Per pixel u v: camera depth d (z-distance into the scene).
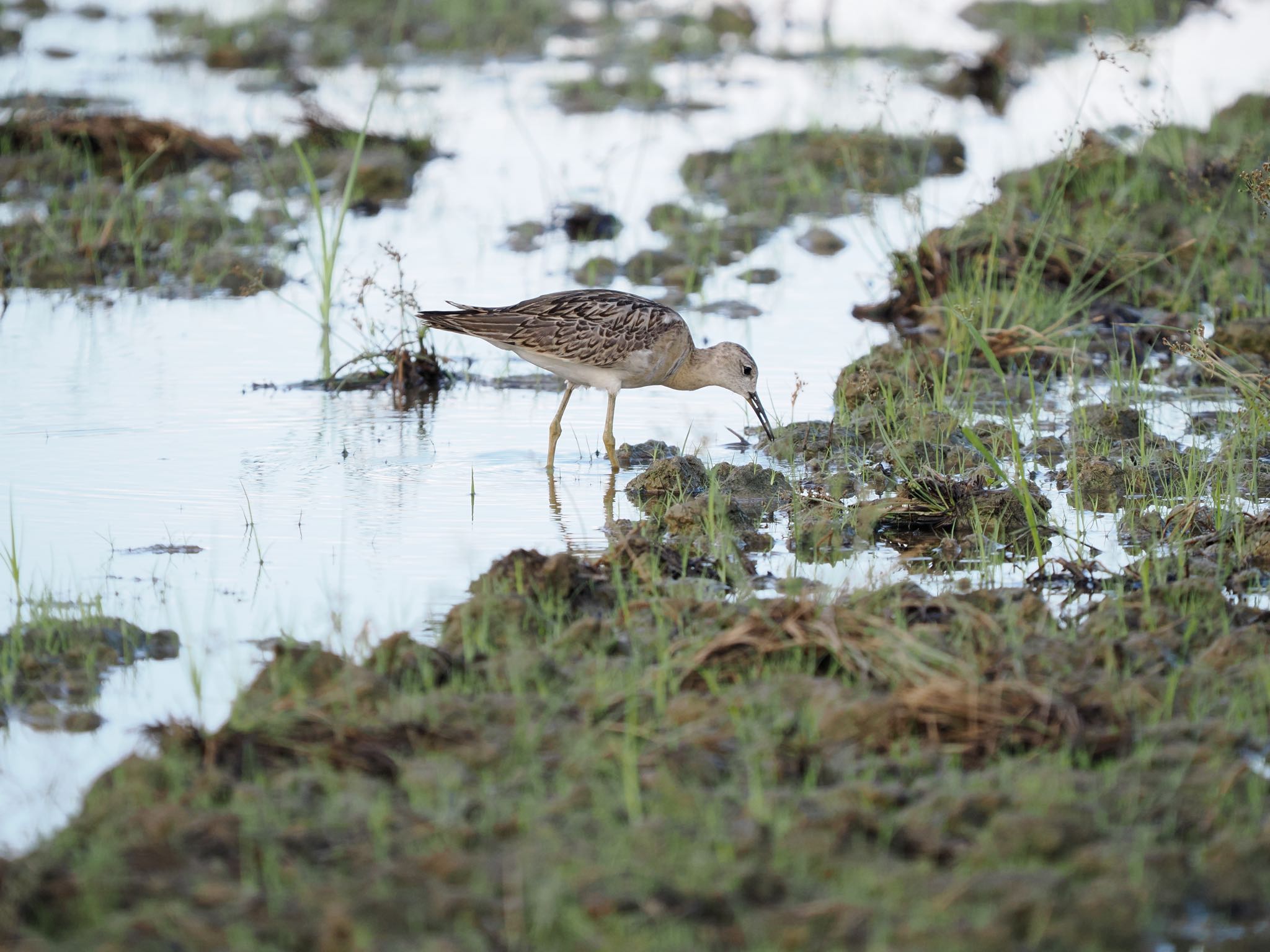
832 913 6.85
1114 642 9.70
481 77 32.91
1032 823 7.43
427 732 8.54
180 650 10.27
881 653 9.24
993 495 12.88
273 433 15.34
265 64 33.16
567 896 6.97
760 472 13.70
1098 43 34.25
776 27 37.97
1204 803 7.85
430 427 15.78
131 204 22.97
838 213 23.89
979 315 18.34
